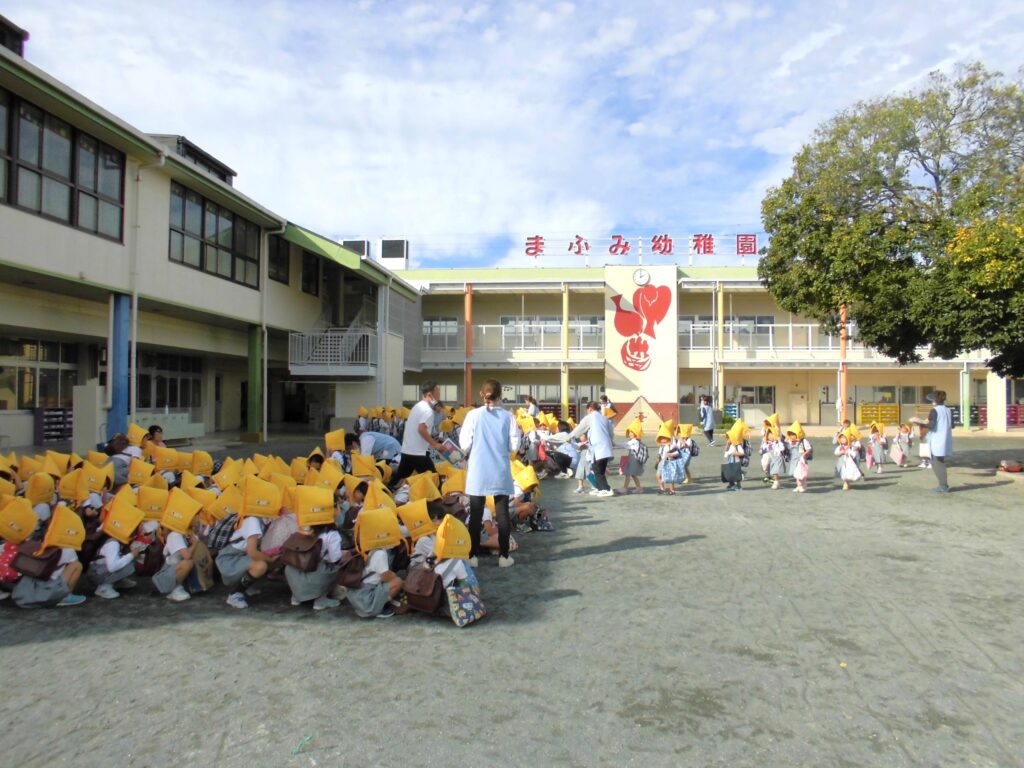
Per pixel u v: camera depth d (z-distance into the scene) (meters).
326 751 3.04
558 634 4.53
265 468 7.27
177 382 20.64
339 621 4.80
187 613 4.98
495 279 29.53
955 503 9.85
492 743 3.12
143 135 12.96
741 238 29.33
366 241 30.42
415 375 31.03
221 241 16.91
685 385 30.84
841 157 13.07
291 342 20.97
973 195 11.55
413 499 6.26
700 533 7.74
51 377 16.11
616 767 2.92
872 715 3.40
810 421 30.41
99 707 3.46
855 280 12.72
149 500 5.57
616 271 28.98
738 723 3.32
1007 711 3.45
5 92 10.55
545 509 8.69
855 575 5.93
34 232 11.06
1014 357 12.20
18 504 5.14
